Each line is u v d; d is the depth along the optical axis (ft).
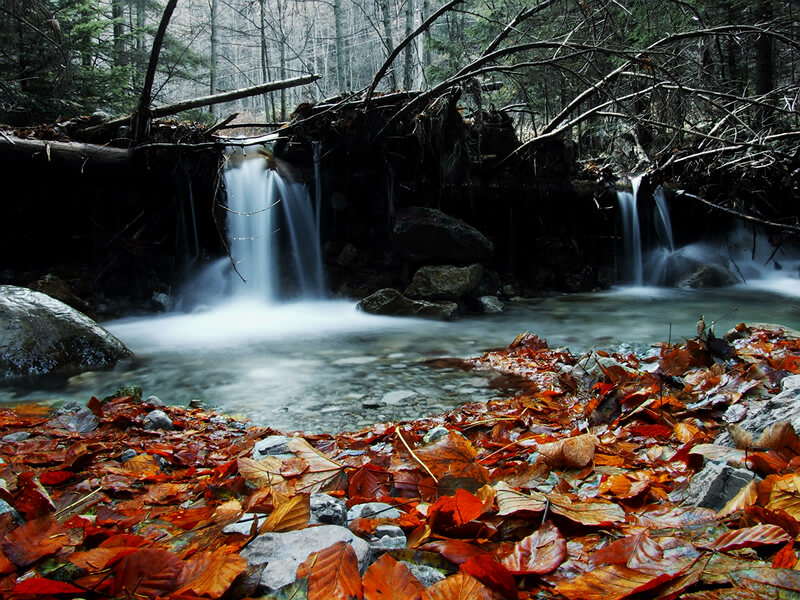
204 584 3.51
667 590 3.52
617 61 36.78
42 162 23.30
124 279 27.04
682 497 5.49
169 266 27.68
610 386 10.23
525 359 16.38
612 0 25.32
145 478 7.05
